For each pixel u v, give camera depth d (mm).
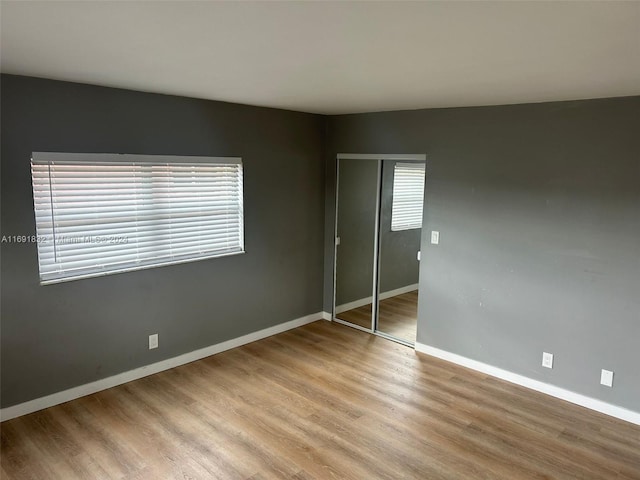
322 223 5309
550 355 3715
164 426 3195
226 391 3707
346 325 5293
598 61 2244
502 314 3965
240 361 4289
